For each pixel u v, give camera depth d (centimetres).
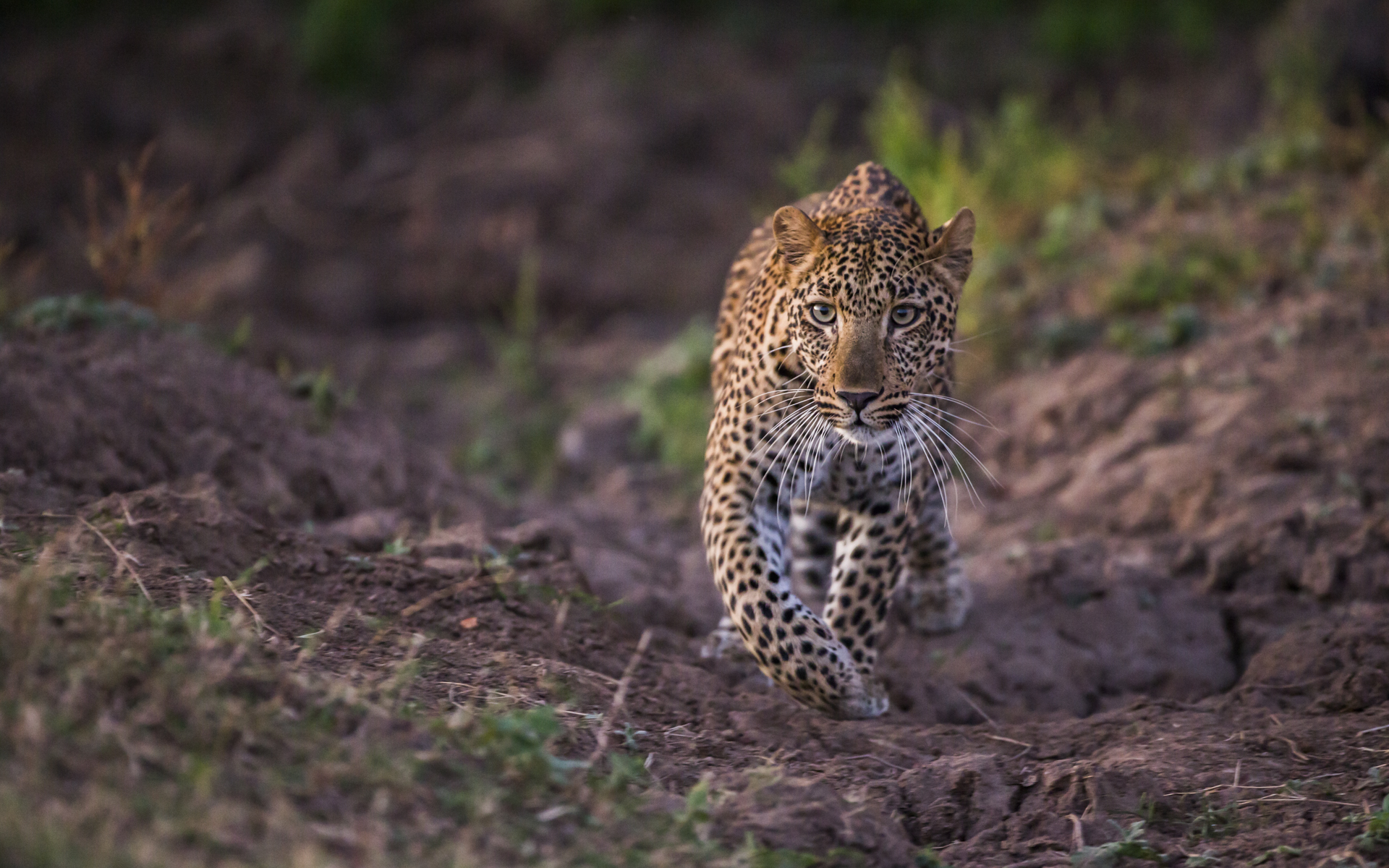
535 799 584
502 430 1811
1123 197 1889
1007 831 685
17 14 2950
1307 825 668
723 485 861
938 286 860
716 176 2544
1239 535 1123
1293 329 1391
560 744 663
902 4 2866
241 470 1063
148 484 1012
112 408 1031
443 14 2855
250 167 2664
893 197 945
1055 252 1745
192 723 555
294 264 2339
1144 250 1678
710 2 2873
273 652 654
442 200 2405
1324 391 1274
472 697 705
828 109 2562
